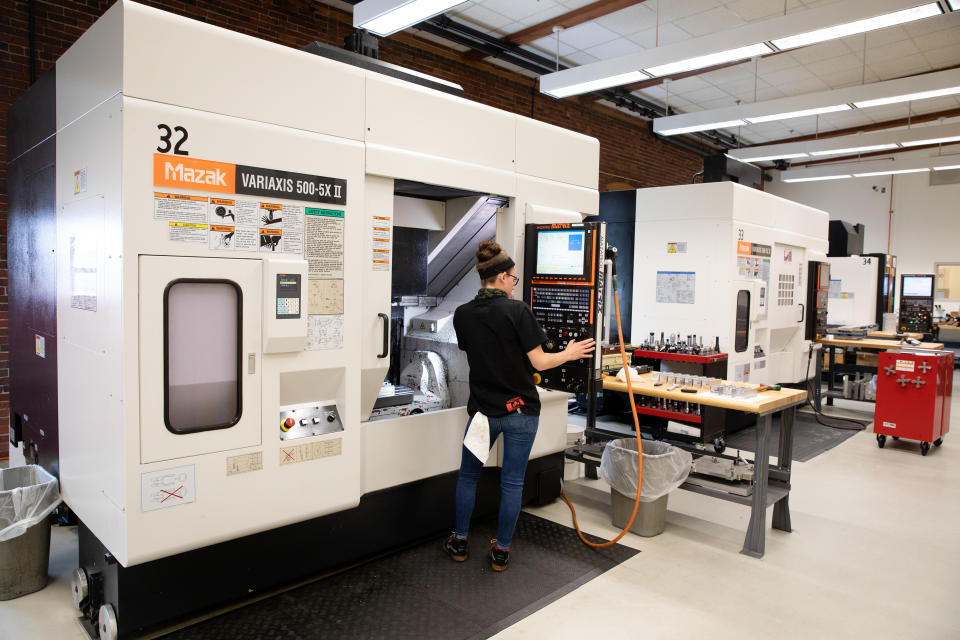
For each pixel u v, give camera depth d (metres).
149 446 1.94
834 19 4.35
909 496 3.85
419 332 3.66
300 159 2.24
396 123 2.57
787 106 6.56
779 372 6.14
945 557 2.98
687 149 10.23
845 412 6.46
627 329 5.69
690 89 7.99
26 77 3.96
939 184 10.57
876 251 11.28
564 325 2.99
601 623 2.31
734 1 5.61
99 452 2.10
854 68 7.22
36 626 2.25
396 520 2.80
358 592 2.48
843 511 3.58
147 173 1.90
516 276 3.18
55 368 2.55
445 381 3.43
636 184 9.39
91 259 2.13
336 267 2.37
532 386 2.68
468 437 2.64
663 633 2.26
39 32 3.99
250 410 2.16
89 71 2.12
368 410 2.66
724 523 3.37
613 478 3.15
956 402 7.16
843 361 7.54
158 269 1.93
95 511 2.15
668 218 5.35
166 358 1.96
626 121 9.12
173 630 2.18
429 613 2.33
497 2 5.71
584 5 5.76
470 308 2.70
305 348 2.29
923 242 10.77
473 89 7.02
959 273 11.08
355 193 2.42
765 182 12.41
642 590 2.57
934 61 6.98
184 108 1.97
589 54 6.96
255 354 2.16
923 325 9.28
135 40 1.86
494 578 2.63
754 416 5.65
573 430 3.92
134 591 2.04
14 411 3.20
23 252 2.98
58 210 2.46
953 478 4.24
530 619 2.32
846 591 2.62
